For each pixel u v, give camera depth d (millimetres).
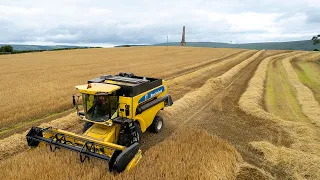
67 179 5953
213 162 7027
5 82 18969
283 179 7035
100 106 7438
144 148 8531
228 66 31859
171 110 12336
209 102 14688
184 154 7422
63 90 16188
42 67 29531
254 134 10117
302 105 14383
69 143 7141
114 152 6035
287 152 8242
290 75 25000
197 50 68125
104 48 77500
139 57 45469
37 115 11555
